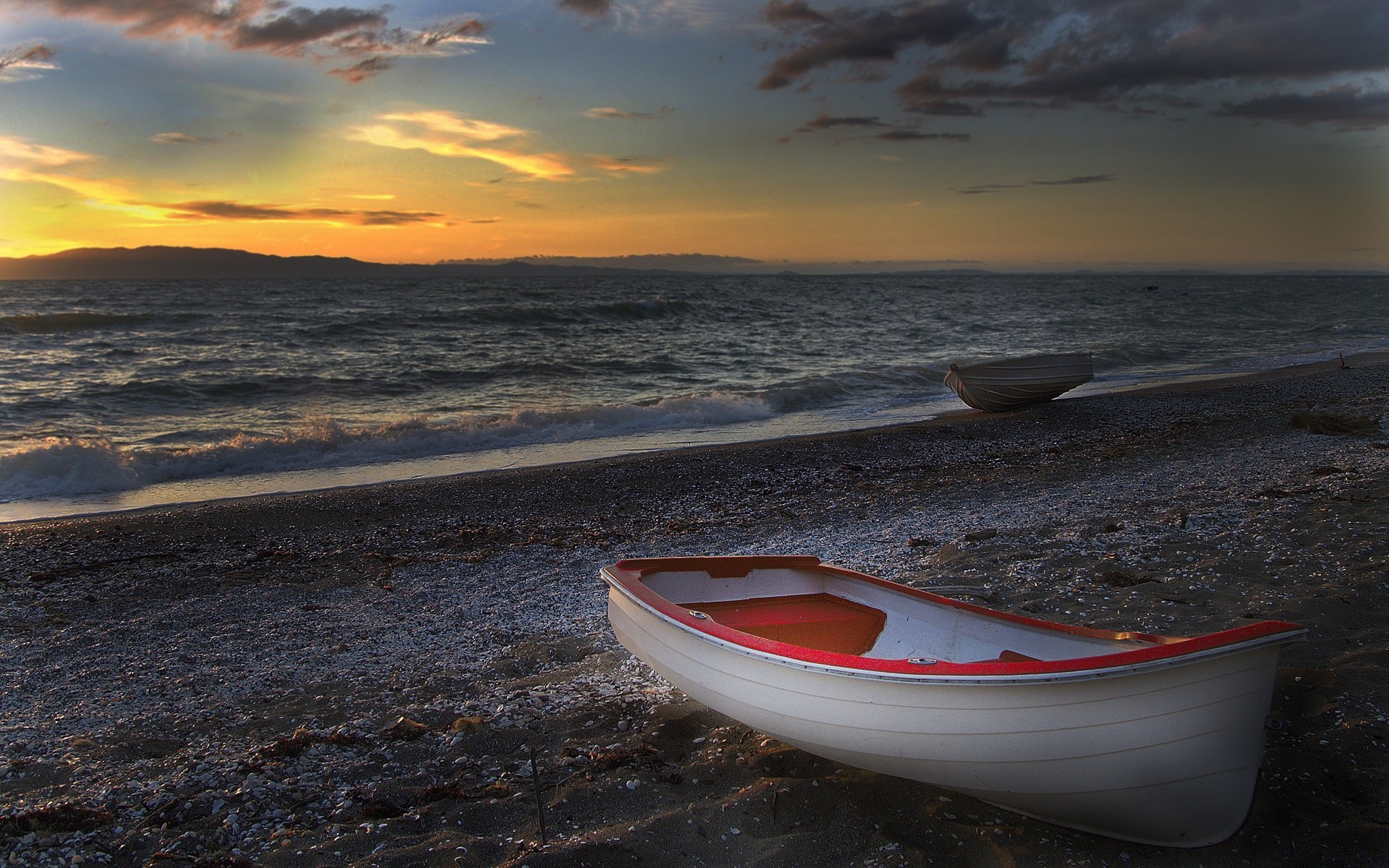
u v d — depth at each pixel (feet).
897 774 12.16
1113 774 10.86
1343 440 43.93
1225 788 11.05
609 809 12.85
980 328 141.79
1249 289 415.64
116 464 42.57
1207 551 24.31
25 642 21.45
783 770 13.93
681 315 151.94
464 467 45.75
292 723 16.39
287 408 62.03
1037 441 50.03
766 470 42.86
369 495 38.29
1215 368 88.74
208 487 41.47
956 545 27.63
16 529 33.14
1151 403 62.44
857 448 48.34
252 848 11.88
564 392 71.31
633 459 45.70
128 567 28.35
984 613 14.69
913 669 11.13
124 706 17.53
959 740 11.18
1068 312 187.93
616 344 107.96
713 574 17.46
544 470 43.09
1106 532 27.71
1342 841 11.27
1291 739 13.78
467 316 123.13
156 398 63.72
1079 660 10.56
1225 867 11.01
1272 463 38.65
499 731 15.65
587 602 24.43
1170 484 35.58
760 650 12.36
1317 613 18.30
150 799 13.14
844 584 17.54
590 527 33.14
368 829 12.17
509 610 23.70
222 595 25.36
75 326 108.17
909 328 139.03
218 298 216.54
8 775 14.20
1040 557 25.35
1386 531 24.34
